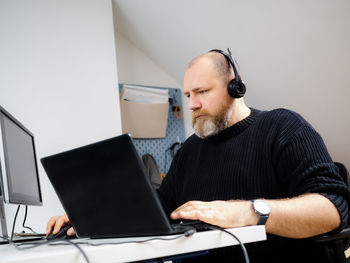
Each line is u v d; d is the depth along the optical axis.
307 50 1.95
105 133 2.20
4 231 1.19
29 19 2.12
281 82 2.25
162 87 3.09
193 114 1.29
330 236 0.95
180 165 1.49
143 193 0.67
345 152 2.26
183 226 0.75
